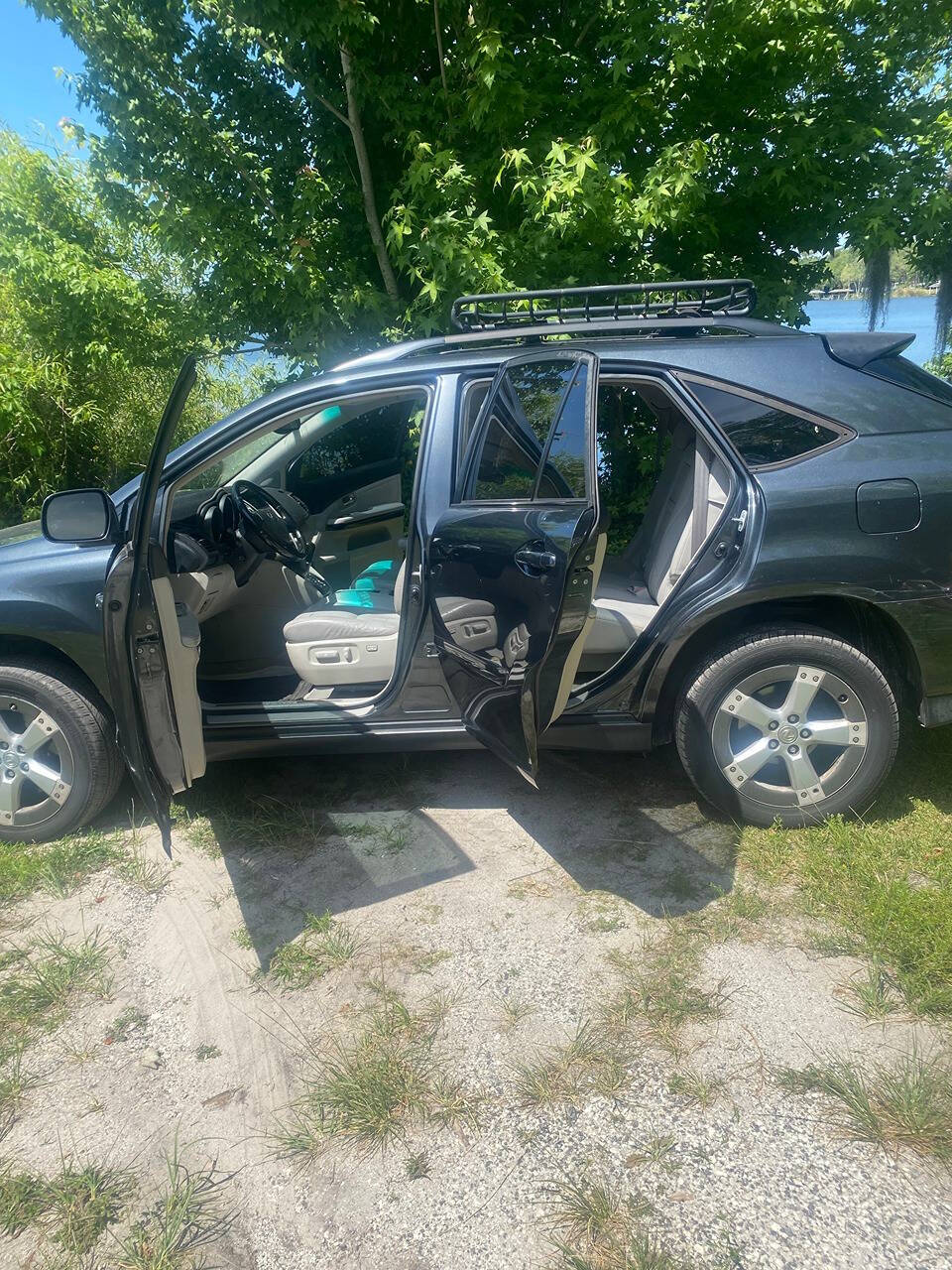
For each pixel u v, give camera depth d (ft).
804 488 9.26
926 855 9.29
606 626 10.61
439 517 9.63
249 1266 5.50
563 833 10.37
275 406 10.19
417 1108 6.63
